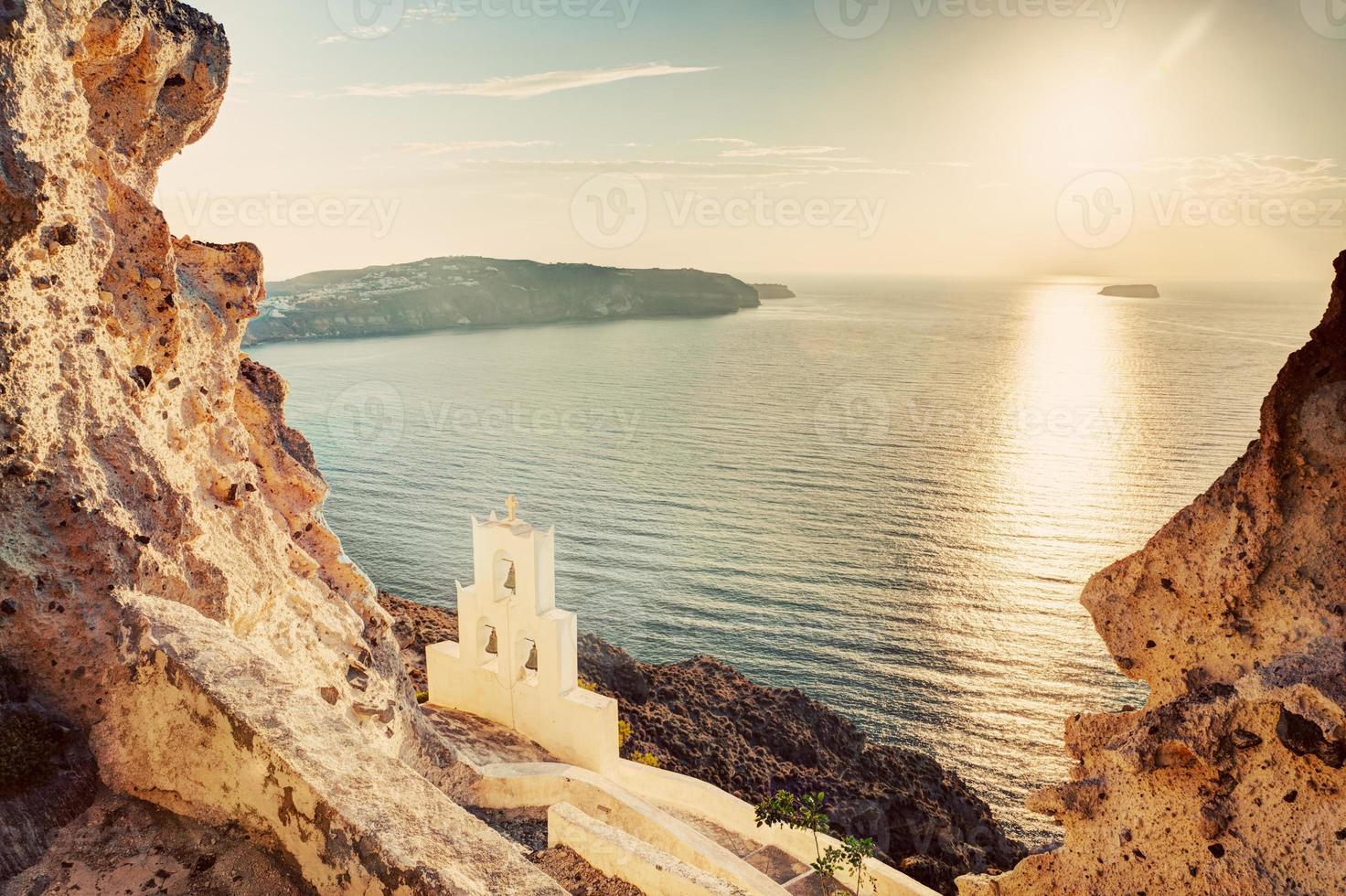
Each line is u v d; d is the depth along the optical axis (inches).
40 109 323.9
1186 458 4852.4
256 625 492.1
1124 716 341.4
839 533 4790.8
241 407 621.3
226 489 491.8
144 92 415.8
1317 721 269.9
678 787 940.0
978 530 4616.1
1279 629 301.0
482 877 252.8
